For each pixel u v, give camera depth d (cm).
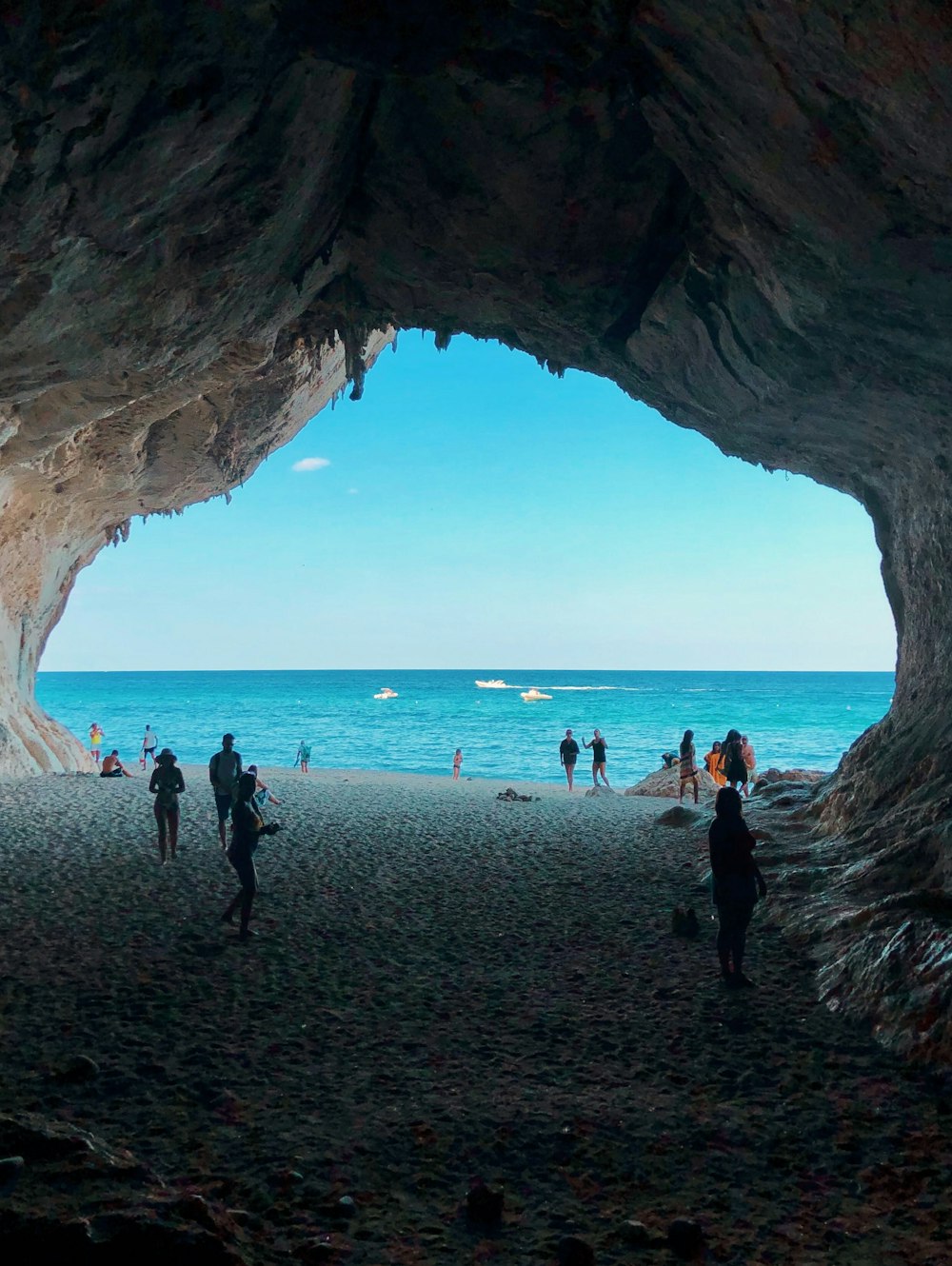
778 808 1675
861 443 1314
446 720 10388
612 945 949
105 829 1605
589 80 901
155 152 818
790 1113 579
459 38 843
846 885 1015
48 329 995
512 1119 563
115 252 931
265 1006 754
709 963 880
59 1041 661
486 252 1248
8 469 1928
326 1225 448
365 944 944
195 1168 494
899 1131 553
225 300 1189
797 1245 441
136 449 2216
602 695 17650
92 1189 422
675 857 1420
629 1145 536
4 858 1309
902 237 751
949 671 1295
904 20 546
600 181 1077
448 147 1062
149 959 863
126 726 9288
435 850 1481
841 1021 730
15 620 2681
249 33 757
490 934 992
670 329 1293
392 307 1466
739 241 977
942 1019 654
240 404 2217
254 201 999
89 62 677
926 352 934
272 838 1555
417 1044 685
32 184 764
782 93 691
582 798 2522
